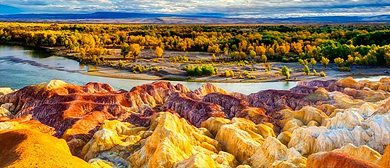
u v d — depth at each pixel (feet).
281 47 593.01
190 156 151.64
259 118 239.71
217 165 150.82
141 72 470.39
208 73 458.50
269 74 462.60
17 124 201.05
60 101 273.75
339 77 446.60
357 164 104.32
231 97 294.05
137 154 164.45
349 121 182.39
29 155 118.11
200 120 256.52
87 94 289.94
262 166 157.48
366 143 166.81
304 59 574.56
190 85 407.03
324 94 287.07
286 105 282.97
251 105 301.84
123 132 203.10
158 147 152.76
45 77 433.07
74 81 415.64
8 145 134.21
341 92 318.45
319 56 561.43
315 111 224.12
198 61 554.87
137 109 288.10
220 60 579.89
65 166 117.19
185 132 189.57
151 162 148.46
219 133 197.77
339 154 113.60
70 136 202.49
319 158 119.55
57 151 129.80
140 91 310.45
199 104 277.64
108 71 477.36
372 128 169.99
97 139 178.19
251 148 171.94
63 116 235.61
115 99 285.84
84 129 214.69
